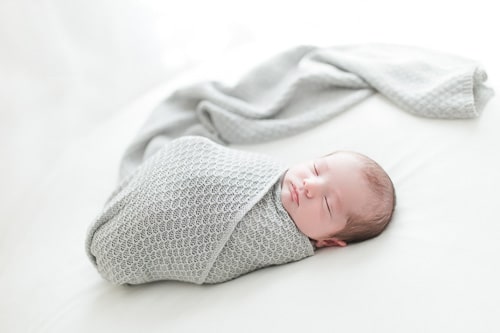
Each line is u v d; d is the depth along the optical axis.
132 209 1.09
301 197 1.12
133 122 1.64
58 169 1.54
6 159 1.56
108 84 1.83
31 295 1.17
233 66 1.75
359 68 1.46
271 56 1.66
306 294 1.00
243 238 1.08
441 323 0.90
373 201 1.10
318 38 1.80
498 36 1.53
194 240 1.07
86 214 1.36
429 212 1.09
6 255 1.35
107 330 1.05
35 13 1.64
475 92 1.30
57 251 1.26
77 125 1.74
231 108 1.47
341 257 1.07
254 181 1.13
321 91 1.50
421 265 0.99
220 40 2.04
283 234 1.09
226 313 1.01
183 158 1.14
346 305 0.96
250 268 1.11
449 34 1.59
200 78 1.74
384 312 0.93
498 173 1.12
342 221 1.10
